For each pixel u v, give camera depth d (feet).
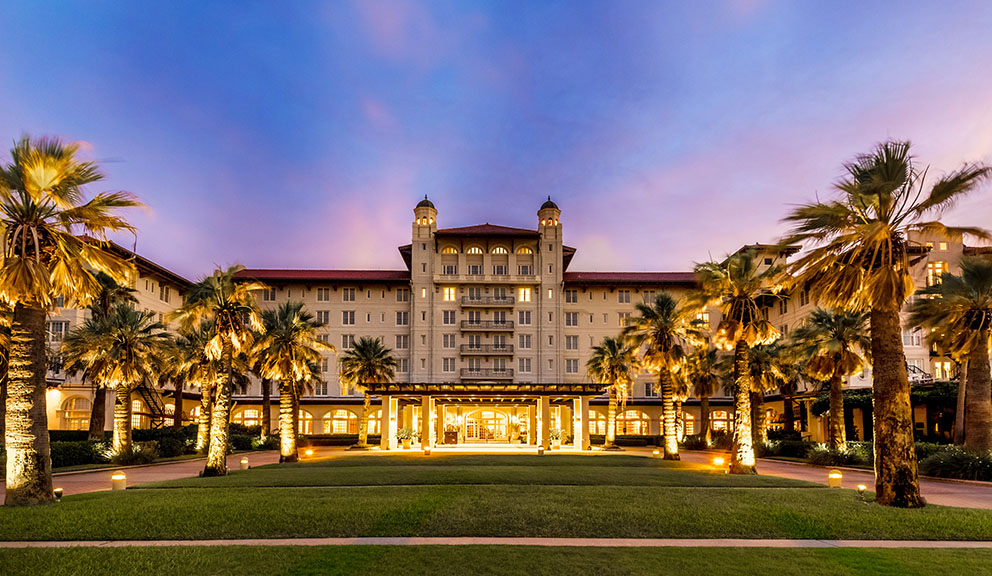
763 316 105.91
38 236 61.46
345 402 262.47
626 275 281.54
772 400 239.91
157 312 224.33
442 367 266.57
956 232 62.54
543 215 276.41
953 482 91.20
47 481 60.70
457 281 268.21
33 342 61.72
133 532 45.39
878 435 60.59
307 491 67.46
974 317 105.81
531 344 268.00
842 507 56.39
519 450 176.96
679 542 42.60
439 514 51.16
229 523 47.98
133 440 163.02
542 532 45.19
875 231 61.21
